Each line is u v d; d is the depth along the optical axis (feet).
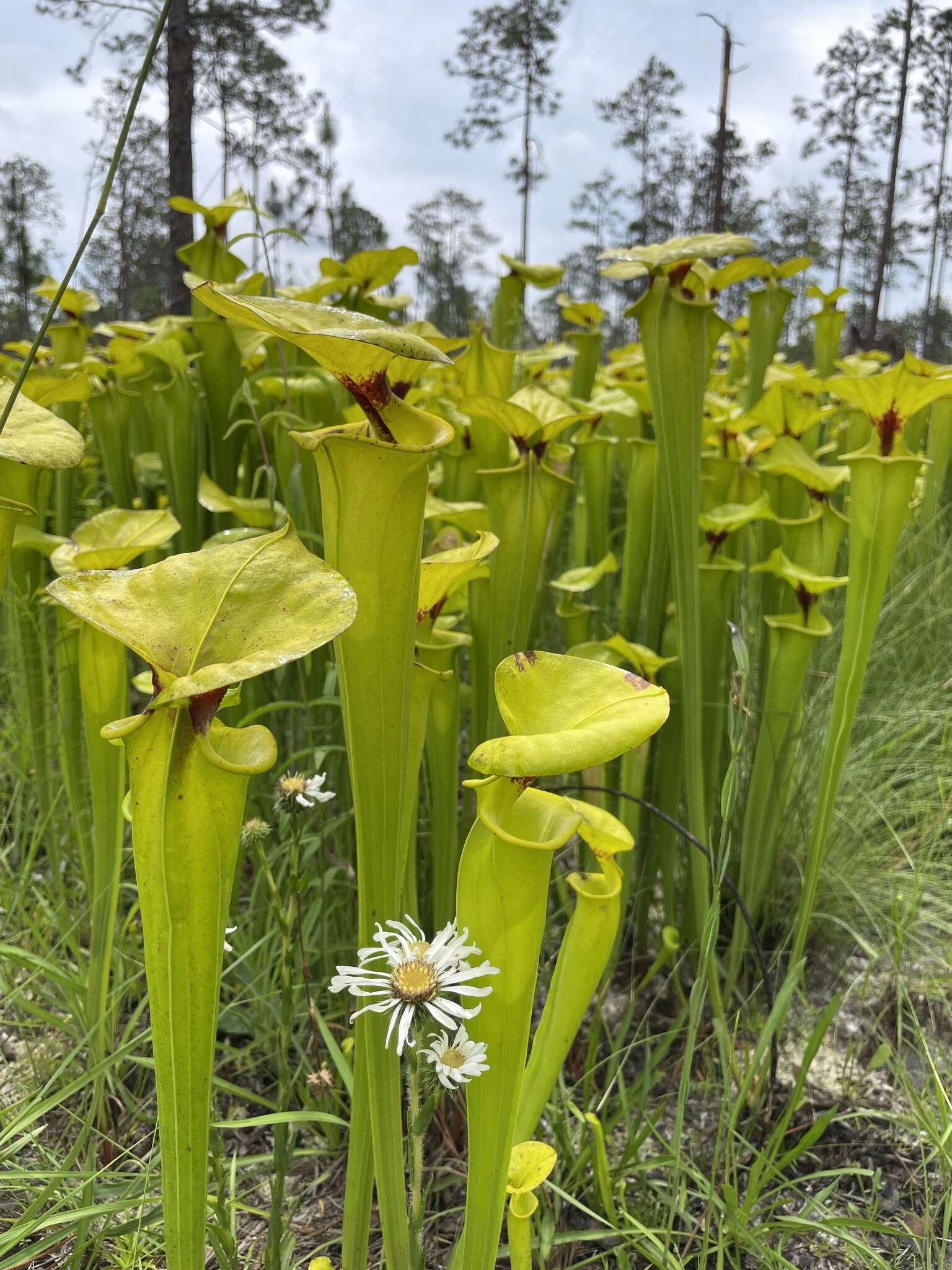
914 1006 8.08
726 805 4.42
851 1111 6.87
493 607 6.16
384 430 3.09
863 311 88.63
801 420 7.54
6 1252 4.91
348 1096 6.28
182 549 9.07
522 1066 3.14
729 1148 5.52
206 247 9.37
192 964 2.54
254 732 2.60
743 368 14.98
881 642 12.03
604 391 10.96
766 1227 5.37
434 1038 3.16
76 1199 5.17
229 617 2.49
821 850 6.75
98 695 5.13
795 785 9.30
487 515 6.17
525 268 10.23
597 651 7.00
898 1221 5.93
